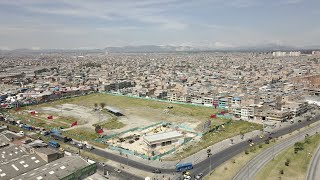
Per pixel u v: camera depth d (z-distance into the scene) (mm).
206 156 199625
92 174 163000
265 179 162500
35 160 167750
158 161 192250
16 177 143000
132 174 172875
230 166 180625
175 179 165625
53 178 142250
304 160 187250
